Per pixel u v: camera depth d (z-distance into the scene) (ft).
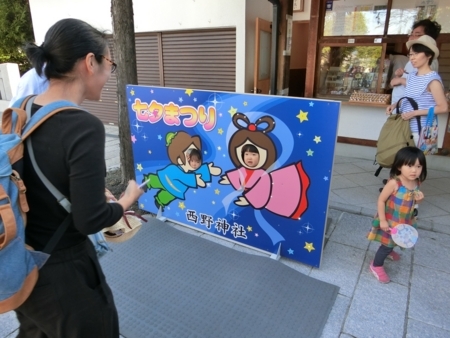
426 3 14.43
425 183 13.98
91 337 4.34
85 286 4.15
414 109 10.43
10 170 3.46
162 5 19.47
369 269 8.73
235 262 8.96
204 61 19.60
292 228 8.68
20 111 3.77
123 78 12.46
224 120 8.77
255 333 6.75
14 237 3.44
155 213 11.31
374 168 15.71
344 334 6.77
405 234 7.50
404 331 6.83
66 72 3.84
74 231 3.99
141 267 8.75
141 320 7.08
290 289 7.93
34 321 4.17
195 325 6.95
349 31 16.20
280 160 8.25
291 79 26.32
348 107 16.75
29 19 33.55
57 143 3.54
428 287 8.06
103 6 21.72
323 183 7.89
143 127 10.44
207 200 9.91
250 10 17.52
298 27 25.44
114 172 15.61
